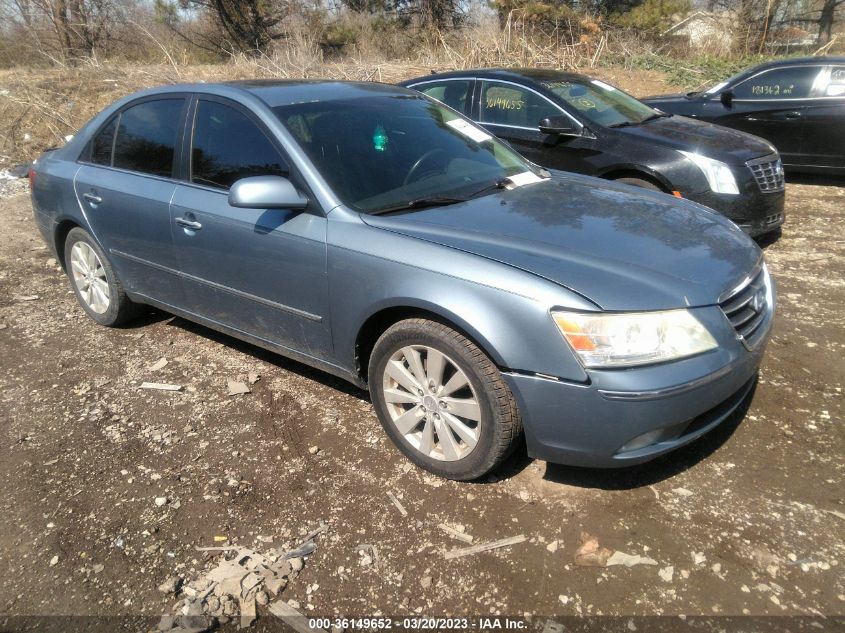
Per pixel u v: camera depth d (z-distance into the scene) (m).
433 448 3.04
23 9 19.98
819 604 2.31
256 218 3.42
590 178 4.03
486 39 16.64
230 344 4.48
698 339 2.61
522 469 3.07
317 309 3.28
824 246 5.98
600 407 2.54
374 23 23.36
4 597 2.52
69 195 4.56
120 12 21.30
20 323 4.93
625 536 2.64
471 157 3.81
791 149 8.19
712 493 2.85
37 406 3.80
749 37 19.23
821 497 2.79
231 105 3.68
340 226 3.13
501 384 2.71
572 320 2.54
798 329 4.32
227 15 23.38
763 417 3.36
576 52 16.22
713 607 2.32
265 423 3.54
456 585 2.47
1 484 3.14
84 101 12.91
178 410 3.70
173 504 2.96
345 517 2.84
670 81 14.55
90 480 3.15
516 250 2.80
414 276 2.85
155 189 3.96
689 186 5.47
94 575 2.60
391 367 3.07
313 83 4.05
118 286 4.54
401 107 3.96
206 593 2.49
